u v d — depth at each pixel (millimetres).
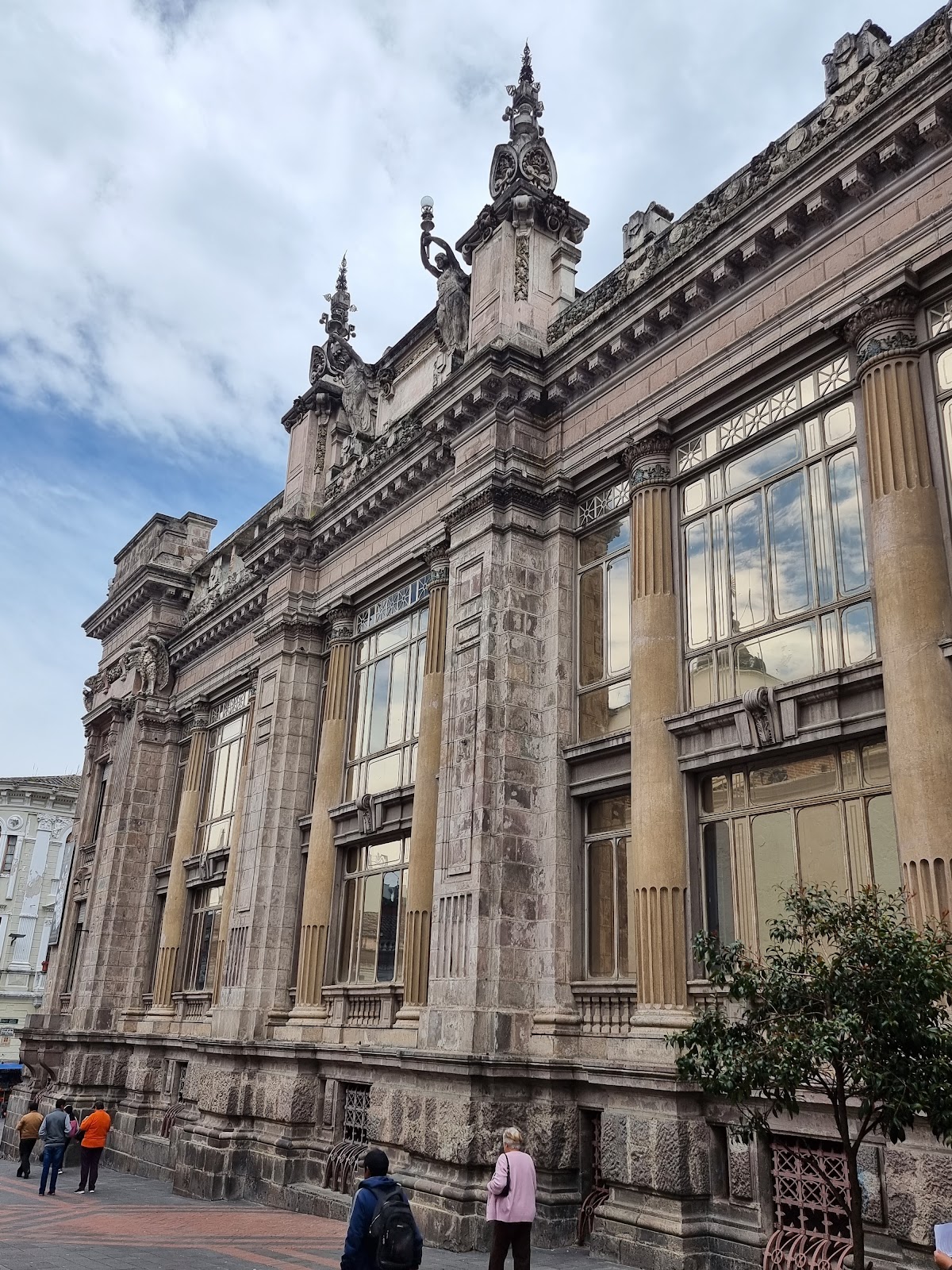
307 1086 18719
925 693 10719
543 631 16703
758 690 12578
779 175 13992
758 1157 11484
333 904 20562
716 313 14836
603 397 16703
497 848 15297
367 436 23234
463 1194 13367
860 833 11539
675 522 15141
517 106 20078
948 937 8672
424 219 20875
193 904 27672
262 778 22750
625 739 14664
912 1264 9555
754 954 12406
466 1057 13891
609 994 13984
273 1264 12359
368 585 21672
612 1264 12117
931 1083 7172
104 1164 26297
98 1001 28406
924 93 12055
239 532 29859
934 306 12133
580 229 19734
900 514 11414
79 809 34656
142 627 33000
